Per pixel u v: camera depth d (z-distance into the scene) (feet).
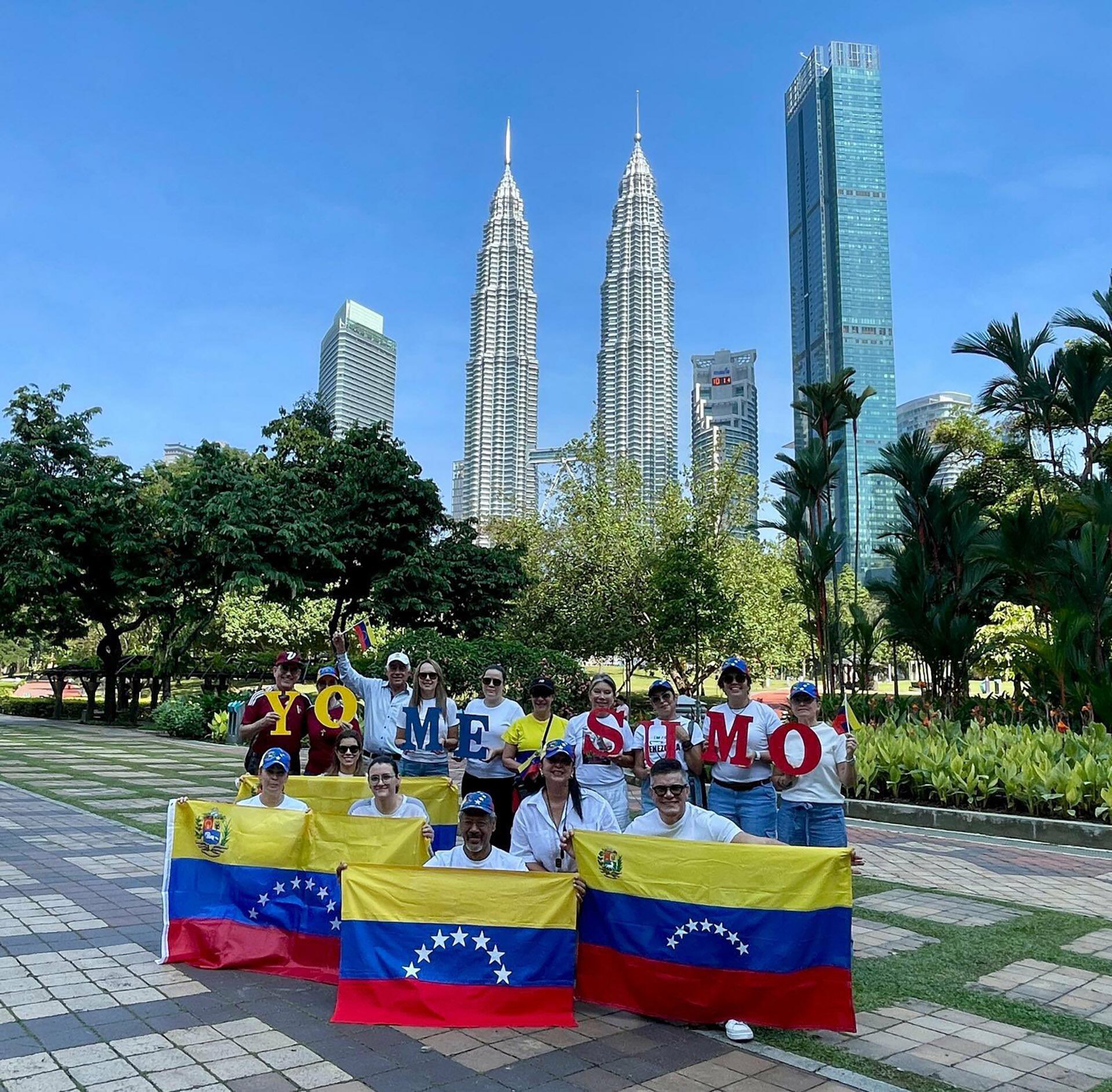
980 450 90.79
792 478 62.64
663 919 16.51
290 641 115.24
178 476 100.01
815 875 15.96
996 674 75.10
